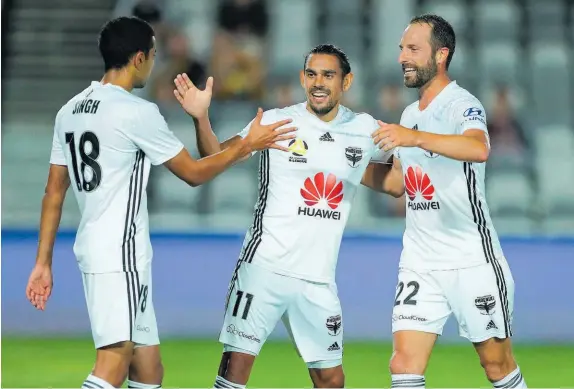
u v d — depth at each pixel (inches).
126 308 693.9
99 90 710.5
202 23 2394.2
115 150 696.4
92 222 700.7
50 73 2386.8
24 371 1088.2
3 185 2132.1
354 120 781.3
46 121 2308.1
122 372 702.5
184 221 1972.2
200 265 1595.7
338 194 770.2
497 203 2092.8
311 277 768.3
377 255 1557.6
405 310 763.4
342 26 2488.9
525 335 1371.8
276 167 766.5
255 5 2415.1
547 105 2353.6
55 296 1497.3
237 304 772.0
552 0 2544.3
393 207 1953.7
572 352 1249.4
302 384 1027.3
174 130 2171.5
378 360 1168.2
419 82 768.9
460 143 701.9
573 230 1952.5
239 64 2288.4
